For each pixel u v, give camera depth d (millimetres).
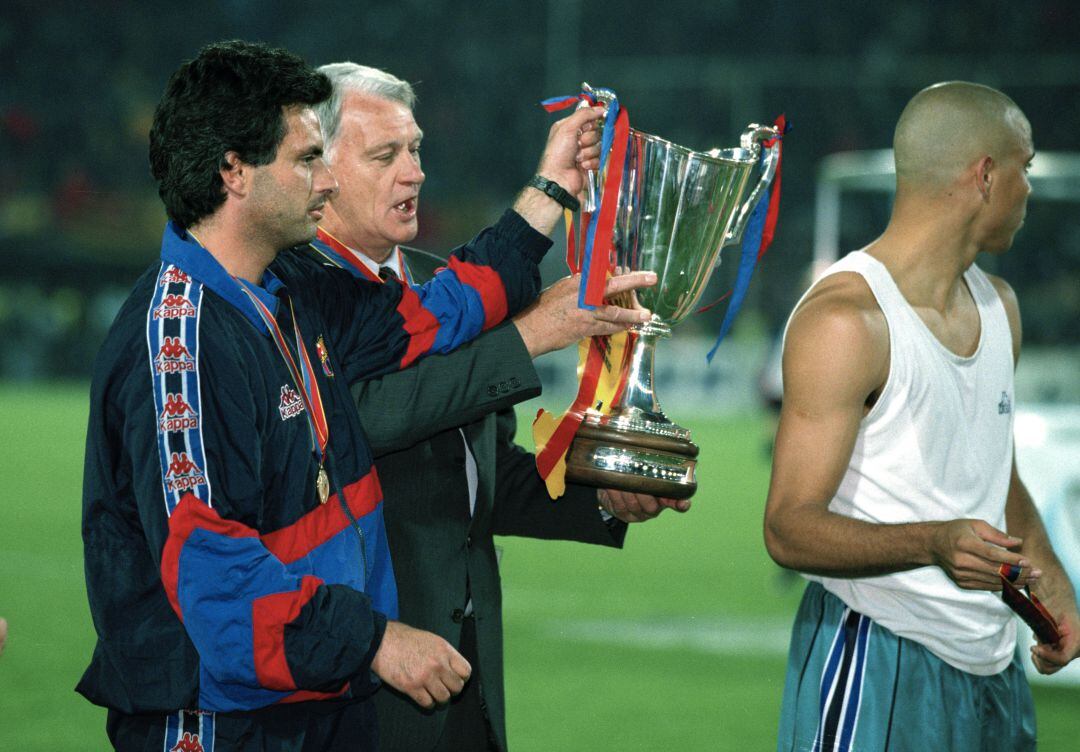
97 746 15195
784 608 24656
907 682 8477
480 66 91062
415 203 9172
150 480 6809
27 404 66875
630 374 8773
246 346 7145
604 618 23406
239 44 7293
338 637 6832
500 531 9898
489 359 8172
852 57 88812
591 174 8383
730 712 17172
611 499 9242
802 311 8438
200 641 6738
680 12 91062
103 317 80688
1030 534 9602
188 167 7168
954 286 8867
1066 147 75062
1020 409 23859
